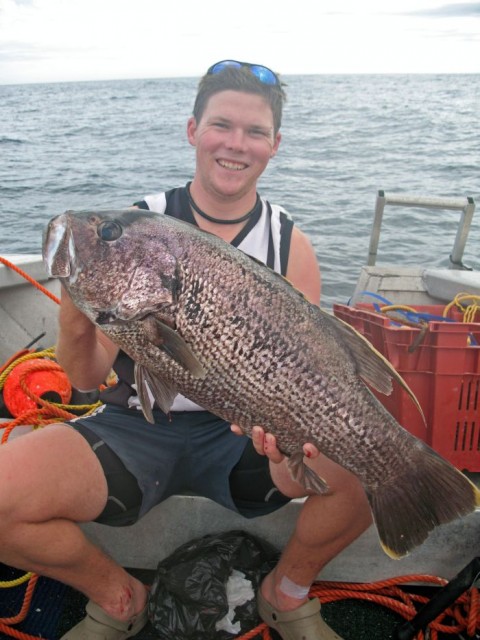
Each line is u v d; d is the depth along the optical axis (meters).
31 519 1.79
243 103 2.13
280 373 1.77
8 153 20.14
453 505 1.83
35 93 79.31
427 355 2.36
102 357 2.14
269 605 2.10
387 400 2.51
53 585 2.43
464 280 3.71
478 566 1.99
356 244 8.00
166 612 2.09
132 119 33.56
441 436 2.40
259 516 2.27
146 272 1.75
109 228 1.75
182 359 1.73
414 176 13.66
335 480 1.91
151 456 2.11
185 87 84.06
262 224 2.31
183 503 2.35
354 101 41.59
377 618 2.31
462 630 2.22
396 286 3.95
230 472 2.13
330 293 6.30
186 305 1.75
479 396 2.36
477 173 13.87
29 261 3.62
